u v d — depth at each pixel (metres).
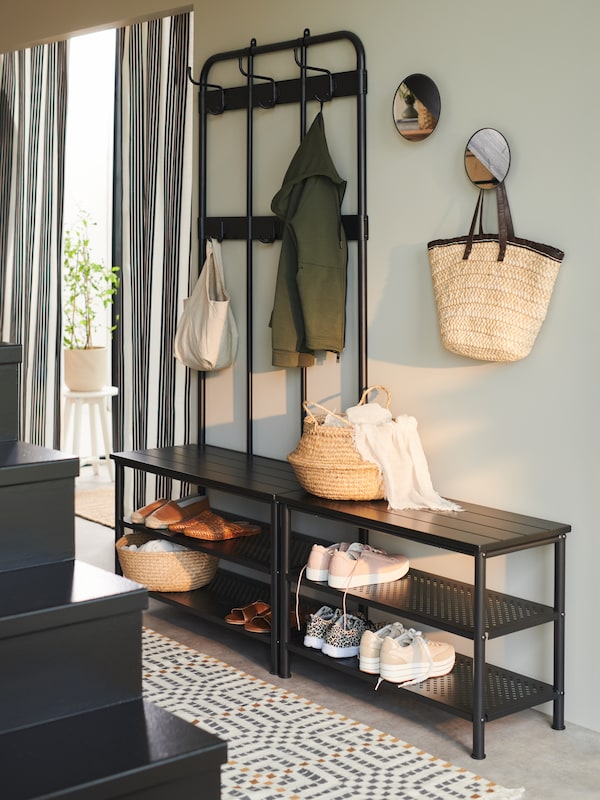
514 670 3.26
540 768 2.80
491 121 3.21
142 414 5.05
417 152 3.44
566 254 3.04
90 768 1.61
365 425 3.27
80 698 1.85
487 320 3.13
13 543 2.02
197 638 3.84
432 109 3.35
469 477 3.36
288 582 3.39
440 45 3.34
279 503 3.38
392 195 3.54
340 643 3.25
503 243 3.11
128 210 5.04
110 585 1.92
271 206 3.73
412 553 3.54
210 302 4.07
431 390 3.46
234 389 4.25
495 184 3.15
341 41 3.68
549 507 3.13
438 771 2.75
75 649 1.84
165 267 4.87
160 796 1.67
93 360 6.07
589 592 3.04
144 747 1.69
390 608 3.07
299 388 3.95
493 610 3.05
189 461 3.99
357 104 3.61
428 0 3.37
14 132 5.97
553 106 3.04
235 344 4.18
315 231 3.60
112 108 6.40
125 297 5.10
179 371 4.86
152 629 3.93
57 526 2.08
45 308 5.86
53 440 5.93
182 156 4.72
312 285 3.59
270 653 3.56
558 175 3.04
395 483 3.25
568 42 3.00
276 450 4.07
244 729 3.01
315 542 3.84
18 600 1.82
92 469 6.67
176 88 4.71
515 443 3.22
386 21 3.51
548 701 3.11
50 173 5.73
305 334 3.66
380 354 3.62
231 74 4.16
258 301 4.10
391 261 3.56
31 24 5.24
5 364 2.30
